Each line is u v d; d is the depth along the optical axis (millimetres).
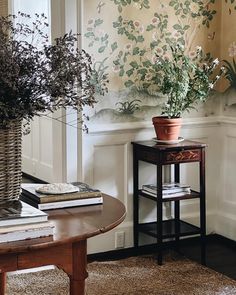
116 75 3934
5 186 2047
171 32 4086
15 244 1753
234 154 4266
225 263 3891
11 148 2045
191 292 3359
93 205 2252
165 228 4016
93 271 3695
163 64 3900
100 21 3826
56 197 2188
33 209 1932
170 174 4234
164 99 4105
